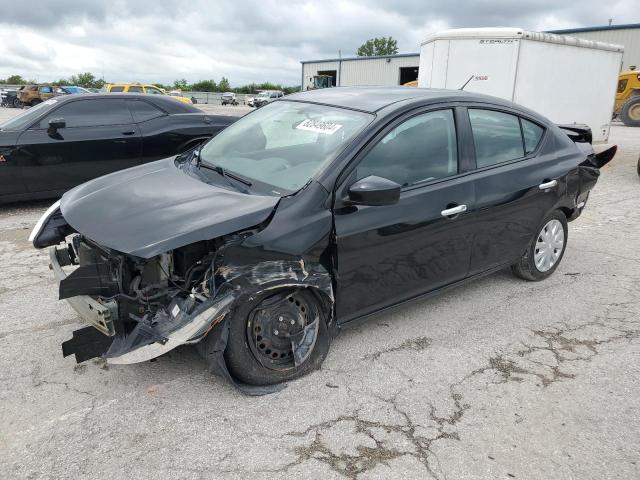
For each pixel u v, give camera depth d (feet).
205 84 259.80
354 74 153.17
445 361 11.14
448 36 34.88
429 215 11.28
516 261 14.49
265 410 9.32
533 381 10.53
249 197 9.87
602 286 15.35
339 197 10.02
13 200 21.83
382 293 11.02
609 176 33.91
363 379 10.36
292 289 9.67
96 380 10.04
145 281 9.43
